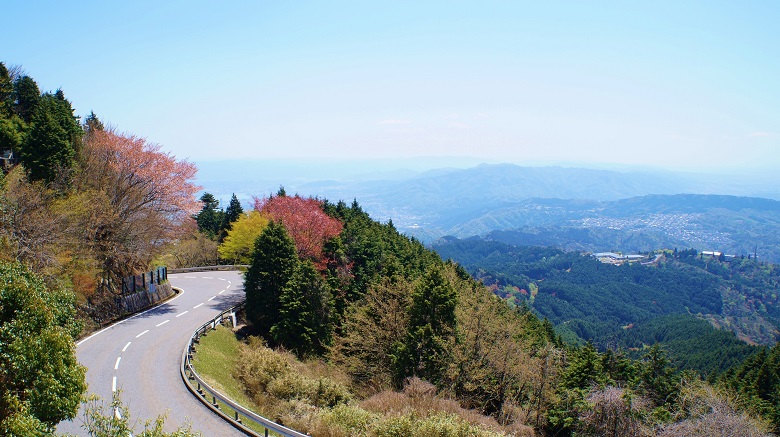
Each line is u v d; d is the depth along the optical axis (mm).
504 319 33375
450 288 30969
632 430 23906
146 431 11070
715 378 55969
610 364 39656
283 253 37688
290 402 22359
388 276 38719
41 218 25578
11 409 10078
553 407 29078
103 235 33969
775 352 54188
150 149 37781
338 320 39344
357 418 18609
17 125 43312
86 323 29641
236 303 40344
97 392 20453
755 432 23984
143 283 38688
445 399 25281
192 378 22703
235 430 17781
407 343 29750
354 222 59469
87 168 36375
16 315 11555
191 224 46719
